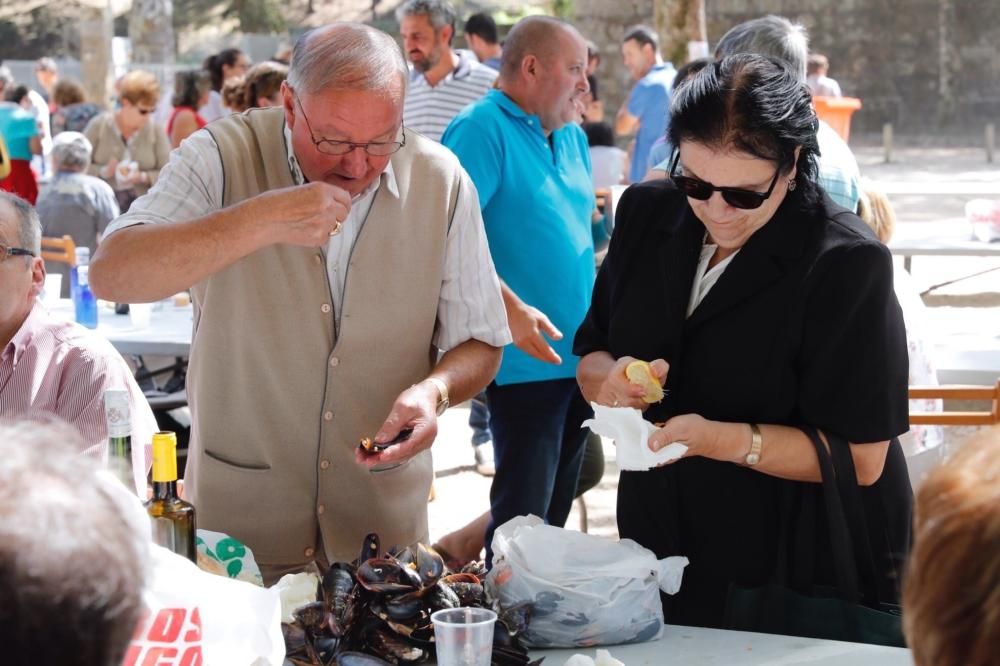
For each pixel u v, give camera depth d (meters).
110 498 0.89
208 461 2.52
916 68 27.56
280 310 2.45
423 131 6.19
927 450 3.56
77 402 2.63
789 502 2.33
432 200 2.51
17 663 0.81
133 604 0.87
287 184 2.46
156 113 12.85
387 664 1.89
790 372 2.31
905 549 2.37
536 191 3.93
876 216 3.89
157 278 2.18
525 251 3.93
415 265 2.51
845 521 2.24
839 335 2.25
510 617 2.02
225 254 2.18
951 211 14.59
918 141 27.59
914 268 10.48
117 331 4.82
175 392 4.80
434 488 5.66
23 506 0.83
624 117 9.22
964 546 0.87
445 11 6.06
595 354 2.59
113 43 19.95
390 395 2.54
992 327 5.38
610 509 5.79
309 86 2.30
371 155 2.34
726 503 2.36
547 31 3.90
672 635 2.14
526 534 2.15
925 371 3.48
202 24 29.55
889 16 27.42
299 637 1.98
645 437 2.20
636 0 22.53
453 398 2.50
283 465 2.50
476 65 6.22
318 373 2.47
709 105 2.18
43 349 2.64
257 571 2.20
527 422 3.88
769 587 2.26
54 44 28.47
